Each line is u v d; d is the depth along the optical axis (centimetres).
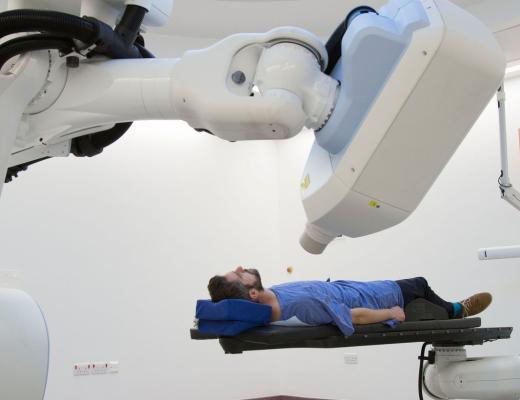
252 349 160
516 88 338
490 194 331
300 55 101
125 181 363
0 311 114
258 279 189
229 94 98
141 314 353
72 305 329
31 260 319
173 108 106
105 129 120
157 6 127
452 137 96
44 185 331
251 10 324
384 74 96
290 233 424
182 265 376
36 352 115
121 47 112
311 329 160
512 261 316
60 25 97
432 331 177
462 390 193
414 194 100
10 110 100
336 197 100
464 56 90
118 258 351
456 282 336
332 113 102
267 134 102
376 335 168
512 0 289
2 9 103
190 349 368
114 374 336
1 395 107
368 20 97
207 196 398
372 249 377
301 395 396
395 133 93
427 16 94
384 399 356
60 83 108
